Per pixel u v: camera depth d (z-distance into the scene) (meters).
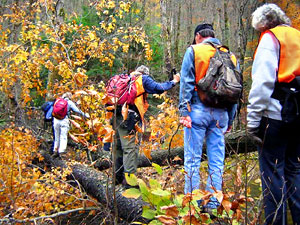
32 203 4.11
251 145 3.62
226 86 2.48
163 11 9.70
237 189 2.11
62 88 5.29
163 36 9.52
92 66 7.86
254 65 2.08
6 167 4.33
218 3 12.80
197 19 14.30
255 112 2.05
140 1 8.41
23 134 5.45
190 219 1.86
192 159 2.54
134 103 3.22
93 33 5.64
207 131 2.70
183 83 2.59
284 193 2.06
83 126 4.41
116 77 3.29
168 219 1.85
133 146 3.31
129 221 3.03
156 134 4.89
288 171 2.17
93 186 3.79
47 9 6.00
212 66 2.52
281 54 2.00
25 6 6.08
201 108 2.59
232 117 2.84
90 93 2.47
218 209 1.89
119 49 7.03
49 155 5.54
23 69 5.48
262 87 2.00
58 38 5.35
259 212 2.04
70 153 5.51
